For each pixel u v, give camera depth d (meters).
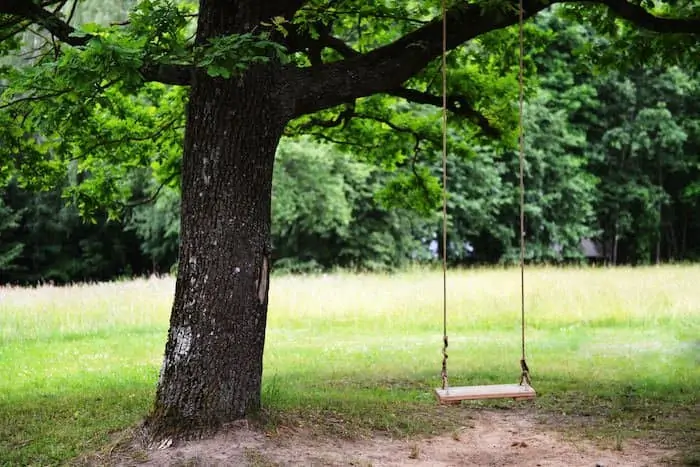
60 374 11.02
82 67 5.78
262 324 6.81
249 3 6.72
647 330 15.26
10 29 8.62
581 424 7.91
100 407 8.41
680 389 9.51
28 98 7.78
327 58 10.73
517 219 37.78
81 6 10.73
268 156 6.81
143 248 37.91
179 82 6.75
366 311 17.75
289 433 6.85
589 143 39.31
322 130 12.18
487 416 8.33
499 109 11.24
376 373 11.05
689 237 43.78
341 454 6.48
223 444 6.36
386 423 7.65
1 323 16.27
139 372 11.12
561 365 11.51
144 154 11.41
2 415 8.13
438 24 7.35
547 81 36.53
